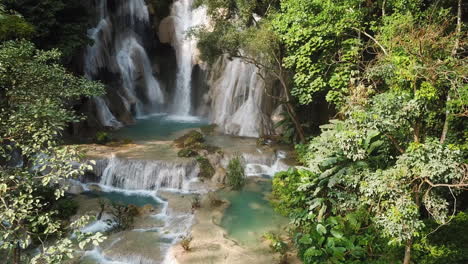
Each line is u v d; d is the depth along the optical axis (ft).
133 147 63.98
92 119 72.59
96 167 56.59
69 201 47.39
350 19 45.80
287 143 66.54
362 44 46.34
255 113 74.49
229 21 62.49
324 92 59.82
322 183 40.75
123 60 89.76
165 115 92.79
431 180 26.37
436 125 36.22
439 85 29.99
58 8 62.03
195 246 39.83
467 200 38.58
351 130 28.91
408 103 26.30
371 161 35.78
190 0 96.89
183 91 95.04
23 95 29.94
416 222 25.20
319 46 49.08
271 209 48.49
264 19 56.29
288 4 50.34
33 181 22.80
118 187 55.93
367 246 35.35
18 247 23.07
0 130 24.22
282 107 73.61
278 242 39.32
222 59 86.43
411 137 30.42
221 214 47.03
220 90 84.02
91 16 82.07
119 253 39.19
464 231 34.30
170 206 48.67
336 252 34.60
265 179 57.36
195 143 64.34
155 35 96.89
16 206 20.38
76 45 64.80
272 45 54.44
